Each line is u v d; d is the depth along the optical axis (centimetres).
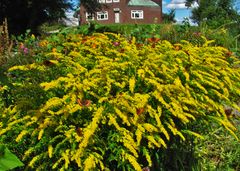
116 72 357
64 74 380
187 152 423
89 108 330
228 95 402
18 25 3266
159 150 376
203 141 471
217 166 461
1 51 805
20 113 352
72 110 319
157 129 342
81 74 364
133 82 339
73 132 318
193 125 412
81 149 307
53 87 349
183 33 995
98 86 350
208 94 396
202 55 430
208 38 951
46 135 327
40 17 3284
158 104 356
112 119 317
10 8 3181
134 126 338
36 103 353
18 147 354
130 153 337
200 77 376
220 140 492
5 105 388
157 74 373
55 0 3291
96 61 388
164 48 412
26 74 394
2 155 202
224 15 2931
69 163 324
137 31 852
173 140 383
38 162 349
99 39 425
